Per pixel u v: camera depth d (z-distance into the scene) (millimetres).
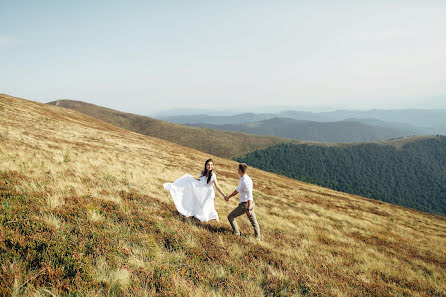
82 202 6410
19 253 3635
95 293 3285
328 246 9047
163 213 7445
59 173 9383
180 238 5762
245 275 4754
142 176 13664
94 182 9453
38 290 3057
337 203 29062
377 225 18281
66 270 3562
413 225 23234
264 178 39844
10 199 5426
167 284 3785
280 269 5254
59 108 58656
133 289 3520
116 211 6426
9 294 2875
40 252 3812
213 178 7391
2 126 17641
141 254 4574
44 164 10227
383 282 6328
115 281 3600
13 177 7180
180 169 24594
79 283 3344
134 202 7969
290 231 10250
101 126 51938
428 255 11656
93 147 21875
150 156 28047
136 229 5625
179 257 4852
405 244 12961
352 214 22766
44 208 5402
